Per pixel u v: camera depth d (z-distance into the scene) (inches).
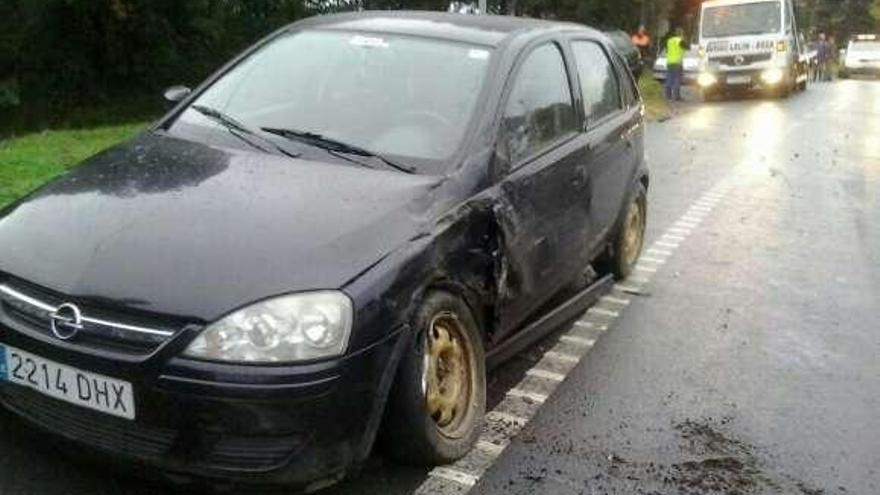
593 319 240.4
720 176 474.3
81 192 150.9
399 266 138.7
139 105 777.6
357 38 197.6
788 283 283.6
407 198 152.6
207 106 188.4
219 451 124.6
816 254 320.5
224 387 122.3
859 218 383.2
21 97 716.0
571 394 191.2
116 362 123.6
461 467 155.9
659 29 1421.0
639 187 275.4
